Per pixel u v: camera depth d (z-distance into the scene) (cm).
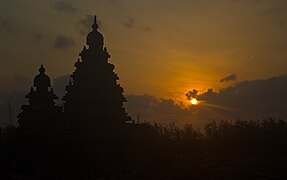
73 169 5088
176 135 7025
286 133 7244
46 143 5775
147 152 5816
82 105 5894
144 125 6116
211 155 6425
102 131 5525
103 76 5994
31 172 5122
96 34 6250
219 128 7531
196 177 4644
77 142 5531
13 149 6047
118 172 5059
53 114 6225
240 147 7088
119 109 5959
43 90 6694
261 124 7575
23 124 6425
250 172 4819
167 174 4809
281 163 5394
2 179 4928
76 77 6094
